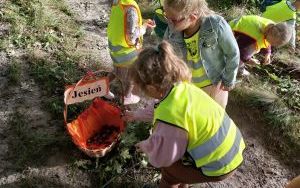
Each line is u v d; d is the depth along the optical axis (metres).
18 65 1.92
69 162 1.60
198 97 1.13
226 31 1.36
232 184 1.66
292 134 1.87
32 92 1.83
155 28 1.68
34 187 1.52
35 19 2.14
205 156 1.14
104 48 2.15
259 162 1.76
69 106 1.76
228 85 1.48
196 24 1.36
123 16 1.60
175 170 1.24
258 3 2.56
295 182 1.29
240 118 1.93
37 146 1.62
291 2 2.17
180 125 1.07
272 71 2.19
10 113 1.73
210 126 1.12
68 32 2.17
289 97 2.02
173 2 1.26
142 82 1.08
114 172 1.57
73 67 1.97
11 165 1.56
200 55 1.41
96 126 1.63
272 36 1.79
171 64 1.06
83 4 2.38
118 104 1.86
